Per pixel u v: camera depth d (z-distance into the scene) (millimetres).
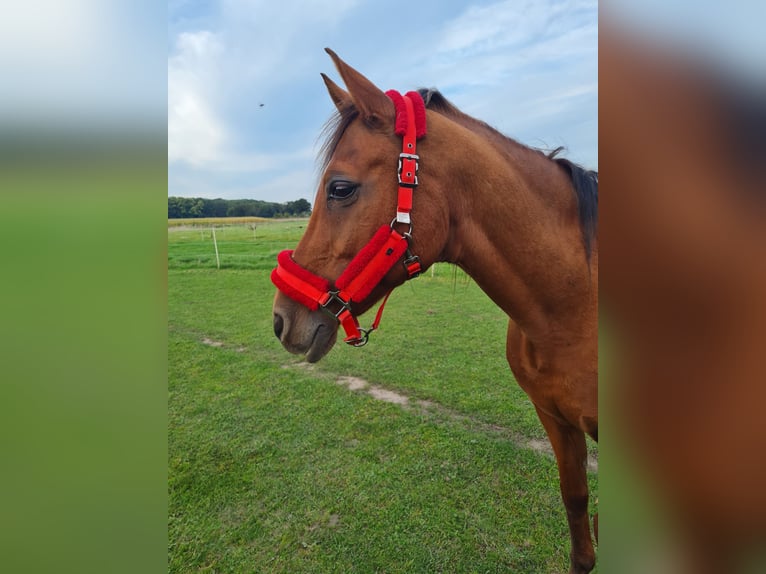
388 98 1396
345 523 2354
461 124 1521
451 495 2537
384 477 2742
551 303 1435
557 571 1987
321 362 4957
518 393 3967
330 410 3746
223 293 9398
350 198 1347
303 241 1461
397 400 3914
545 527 2258
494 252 1426
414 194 1345
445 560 2070
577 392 1454
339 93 1472
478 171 1390
